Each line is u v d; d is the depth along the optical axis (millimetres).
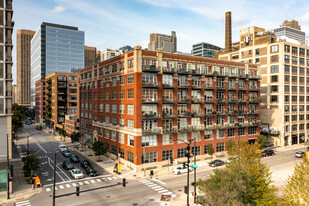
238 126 61062
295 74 76812
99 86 64000
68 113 118750
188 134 53469
